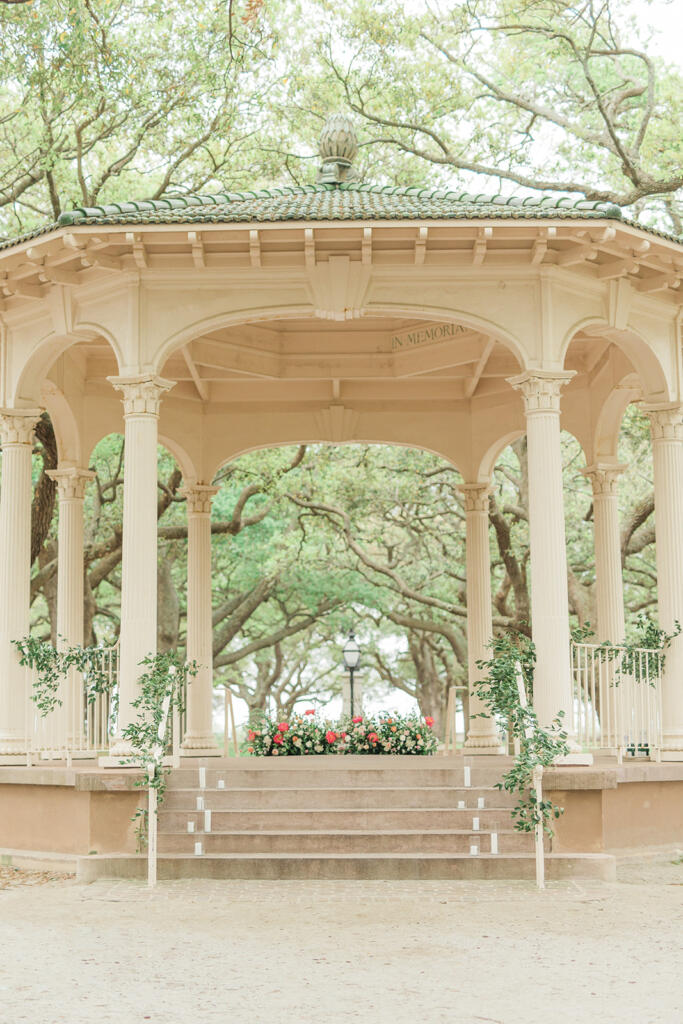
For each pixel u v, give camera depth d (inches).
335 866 366.3
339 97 808.3
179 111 721.6
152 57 662.5
